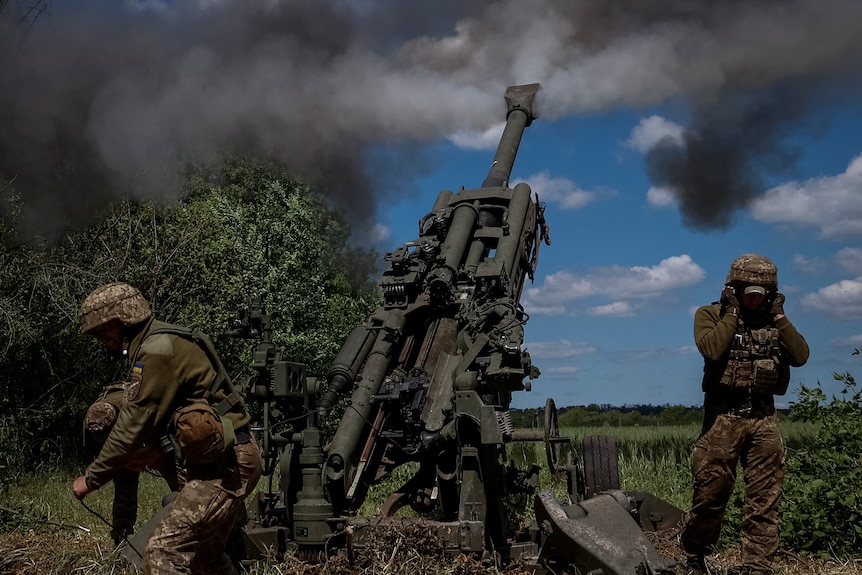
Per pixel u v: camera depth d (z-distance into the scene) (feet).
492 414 17.65
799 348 16.10
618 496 16.57
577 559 14.97
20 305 38.58
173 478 13.60
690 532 16.62
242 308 17.72
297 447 17.66
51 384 41.27
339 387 20.49
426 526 16.93
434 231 25.66
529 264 27.20
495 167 29.60
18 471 37.22
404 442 20.12
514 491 20.77
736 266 16.07
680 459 36.86
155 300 44.32
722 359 16.02
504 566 17.37
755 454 16.03
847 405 20.76
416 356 22.50
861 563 17.39
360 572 16.10
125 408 11.84
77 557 17.46
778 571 16.63
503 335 19.22
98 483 11.94
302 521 17.02
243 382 17.84
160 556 11.91
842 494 18.43
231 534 16.31
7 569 16.99
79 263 42.65
